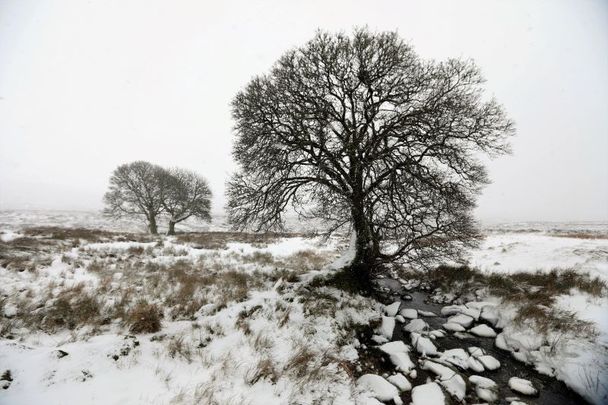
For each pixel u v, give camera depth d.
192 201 33.88
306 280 9.61
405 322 8.43
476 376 5.60
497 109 8.52
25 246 12.66
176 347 5.21
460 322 8.12
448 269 12.74
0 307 6.04
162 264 12.66
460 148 8.86
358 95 9.18
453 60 8.62
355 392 5.02
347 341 6.78
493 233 31.22
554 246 16.27
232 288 9.29
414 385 5.45
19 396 3.51
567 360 5.89
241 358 5.24
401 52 9.17
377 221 9.26
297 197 10.27
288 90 9.15
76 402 3.63
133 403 3.81
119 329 5.98
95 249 14.60
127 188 32.84
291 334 6.40
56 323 5.82
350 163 9.15
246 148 9.66
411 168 8.74
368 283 10.30
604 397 4.95
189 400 4.02
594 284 9.37
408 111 9.09
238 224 10.42
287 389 4.70
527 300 8.57
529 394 5.22
